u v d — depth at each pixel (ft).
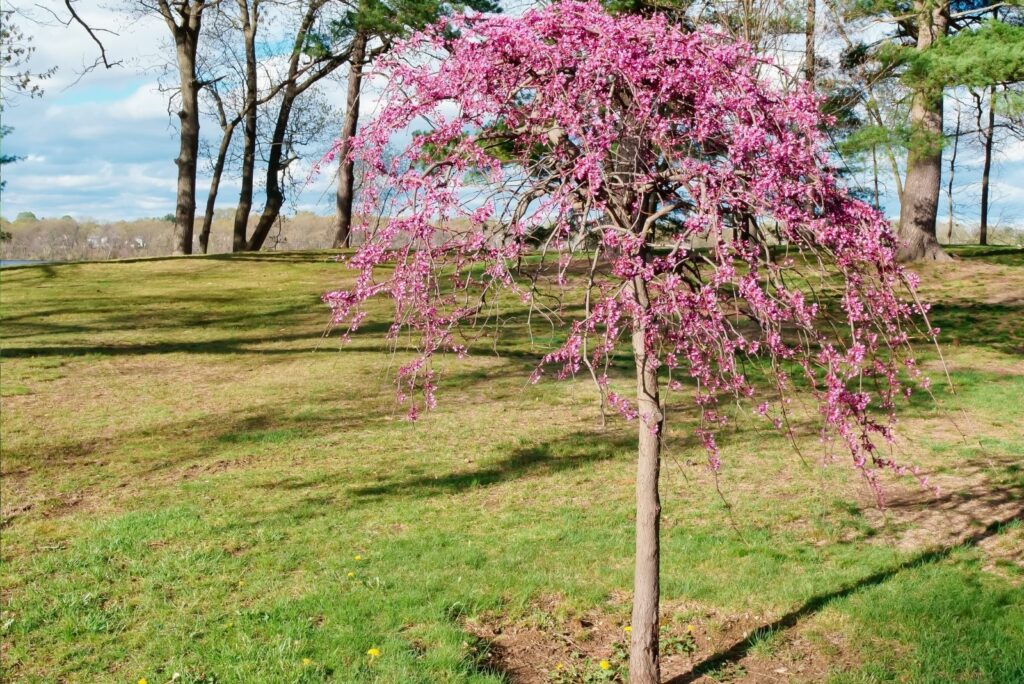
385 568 21.47
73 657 17.46
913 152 51.80
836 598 18.93
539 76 13.47
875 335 12.64
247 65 108.88
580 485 28.43
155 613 19.35
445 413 38.29
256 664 16.66
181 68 100.78
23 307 68.90
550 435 34.53
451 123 13.35
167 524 25.18
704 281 12.76
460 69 13.41
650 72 12.34
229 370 47.57
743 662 16.69
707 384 13.65
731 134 12.09
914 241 73.15
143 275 86.53
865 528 23.48
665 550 22.21
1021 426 33.78
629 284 12.60
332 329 59.67
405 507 26.53
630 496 27.12
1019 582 19.38
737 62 12.80
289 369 47.65
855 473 28.43
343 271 88.07
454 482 28.94
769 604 19.01
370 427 36.19
